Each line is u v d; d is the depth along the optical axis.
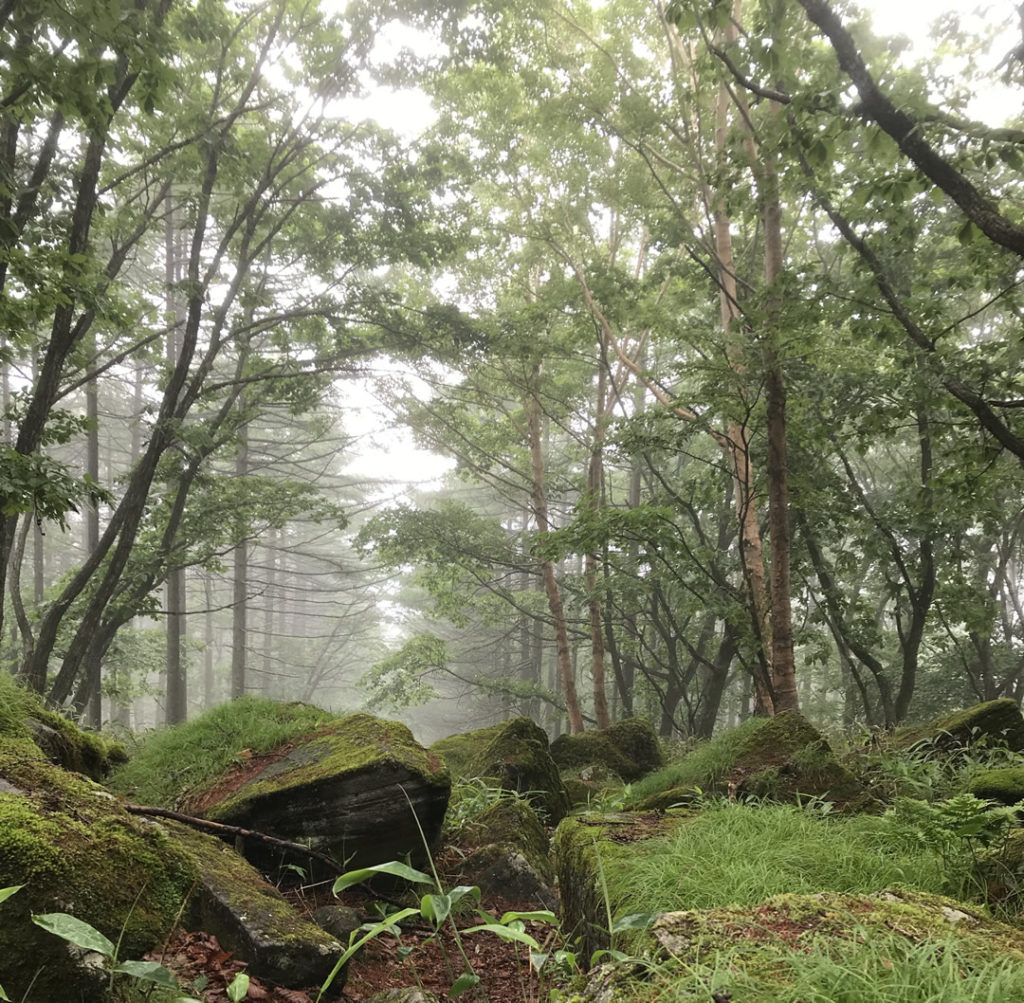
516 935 2.28
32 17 6.44
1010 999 1.71
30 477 5.77
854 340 9.05
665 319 11.35
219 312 12.95
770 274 9.53
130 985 2.62
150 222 13.17
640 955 2.27
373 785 5.07
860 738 8.04
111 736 9.55
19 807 2.83
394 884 5.15
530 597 25.09
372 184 13.76
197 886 3.61
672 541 9.68
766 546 15.73
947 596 13.77
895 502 13.37
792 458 12.77
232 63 12.60
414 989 3.38
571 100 11.96
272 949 3.27
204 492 17.19
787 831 4.07
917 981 1.80
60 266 7.22
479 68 14.34
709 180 9.19
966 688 18.91
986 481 8.63
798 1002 1.76
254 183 14.00
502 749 9.11
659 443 9.96
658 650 22.11
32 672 11.20
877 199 8.26
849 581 18.55
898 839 3.90
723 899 3.13
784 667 8.98
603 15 12.80
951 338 8.85
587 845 4.18
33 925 2.40
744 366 9.07
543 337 16.19
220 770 5.65
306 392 16.03
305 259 15.69
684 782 6.76
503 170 15.48
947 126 5.88
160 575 15.34
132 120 12.48
